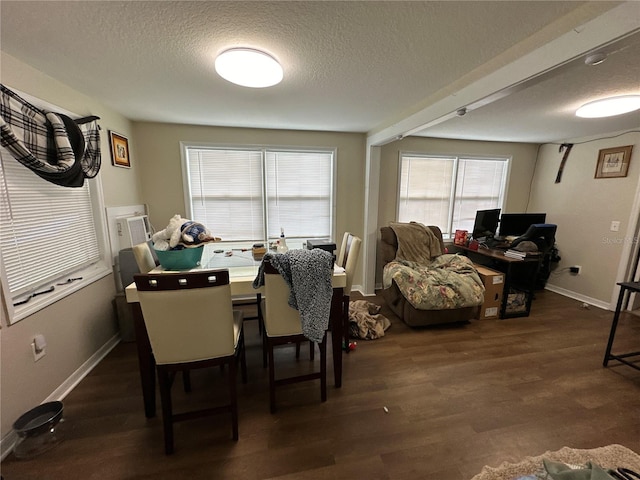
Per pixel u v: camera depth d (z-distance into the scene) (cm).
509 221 376
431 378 207
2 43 146
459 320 291
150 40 145
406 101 238
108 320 244
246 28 135
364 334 265
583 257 363
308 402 182
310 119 295
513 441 153
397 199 396
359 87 209
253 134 332
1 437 144
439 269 319
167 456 144
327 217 378
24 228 167
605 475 106
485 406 179
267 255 158
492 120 288
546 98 220
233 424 152
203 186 333
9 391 149
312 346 231
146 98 229
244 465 139
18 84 163
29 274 171
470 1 116
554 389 195
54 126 167
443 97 210
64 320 191
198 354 144
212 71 181
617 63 159
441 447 149
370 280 380
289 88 210
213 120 297
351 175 372
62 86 197
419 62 170
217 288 135
